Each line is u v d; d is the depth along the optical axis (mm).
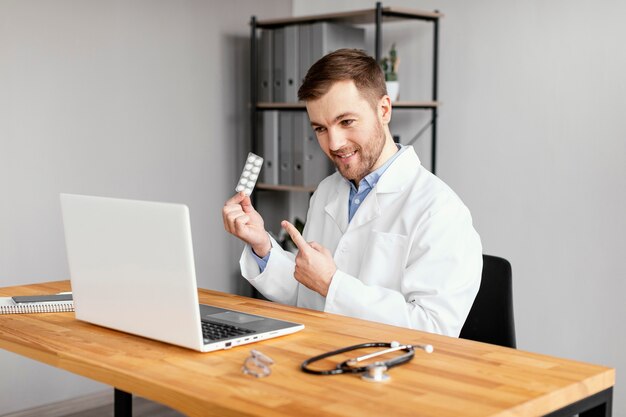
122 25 3588
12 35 3229
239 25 4078
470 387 1240
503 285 1976
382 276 1975
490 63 3547
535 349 3465
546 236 3410
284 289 2062
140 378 1293
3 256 3252
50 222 3387
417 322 1781
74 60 3426
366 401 1170
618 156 3184
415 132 3822
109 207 1532
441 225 1895
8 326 1678
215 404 1170
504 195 3533
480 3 3561
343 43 3799
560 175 3355
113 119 3580
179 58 3824
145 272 1489
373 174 2059
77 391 3496
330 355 1407
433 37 3732
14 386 3311
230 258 4109
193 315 1421
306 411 1128
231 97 4066
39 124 3330
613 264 3213
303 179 3824
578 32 3279
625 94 3162
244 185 2002
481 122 3590
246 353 1438
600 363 3264
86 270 1632
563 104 3336
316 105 1889
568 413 1260
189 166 3895
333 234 2168
